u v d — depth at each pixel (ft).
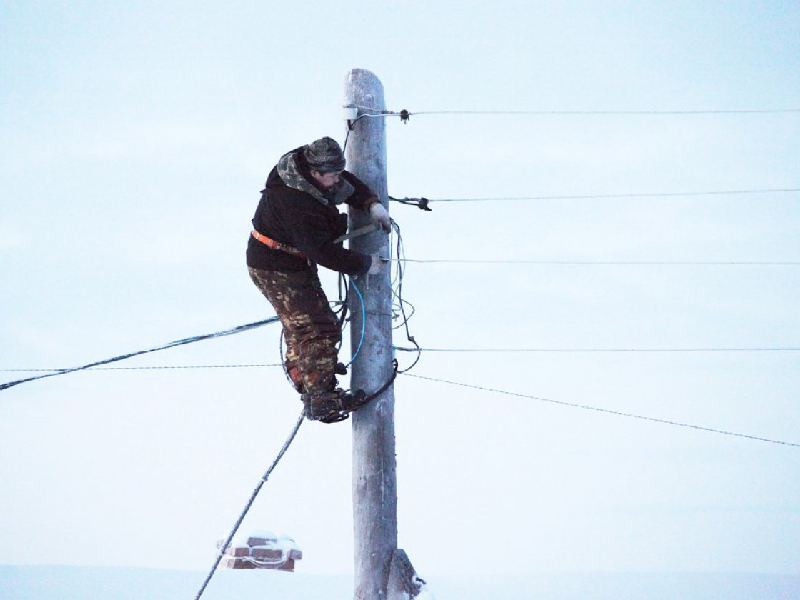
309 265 37.83
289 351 38.27
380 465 40.70
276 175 36.76
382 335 41.34
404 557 40.16
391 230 40.57
